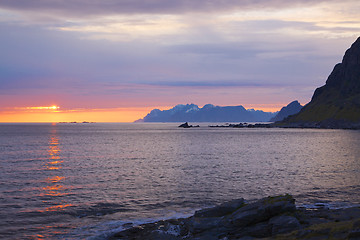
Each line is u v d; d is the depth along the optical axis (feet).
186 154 311.06
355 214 93.56
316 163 240.94
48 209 116.16
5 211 112.98
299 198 132.26
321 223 83.61
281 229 79.77
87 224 100.27
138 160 263.49
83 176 184.96
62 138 595.47
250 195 138.31
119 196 136.26
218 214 93.91
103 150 353.51
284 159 268.00
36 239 87.56
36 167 220.84
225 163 243.40
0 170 206.18
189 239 83.30
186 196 136.67
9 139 556.10
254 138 598.34
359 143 455.22
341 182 165.27
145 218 106.73
